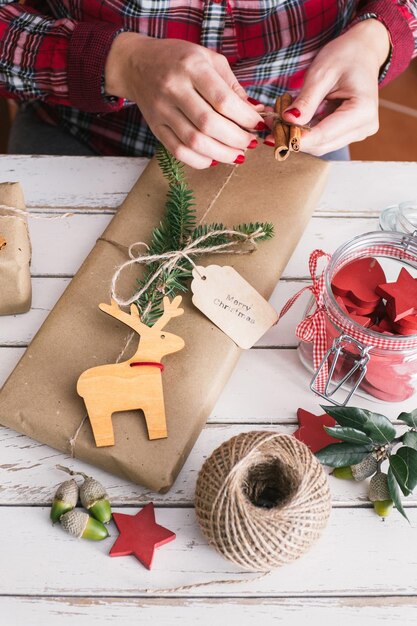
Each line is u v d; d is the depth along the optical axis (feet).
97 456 2.54
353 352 2.56
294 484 2.34
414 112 6.06
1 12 3.25
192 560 2.47
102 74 3.11
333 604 2.42
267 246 2.86
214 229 2.83
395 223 3.03
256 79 3.59
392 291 2.54
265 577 2.45
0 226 2.76
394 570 2.47
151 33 3.40
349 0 3.43
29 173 3.13
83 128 3.75
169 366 2.64
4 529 2.50
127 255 2.84
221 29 3.37
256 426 2.68
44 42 3.18
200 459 2.62
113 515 2.51
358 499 2.56
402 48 3.23
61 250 2.98
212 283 2.74
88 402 2.56
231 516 2.28
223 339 2.70
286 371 2.77
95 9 3.38
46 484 2.57
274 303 2.90
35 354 2.67
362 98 2.99
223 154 2.85
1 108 4.56
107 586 2.43
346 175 3.17
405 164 3.21
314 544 2.38
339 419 2.51
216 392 2.66
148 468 2.52
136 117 3.66
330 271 2.57
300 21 3.40
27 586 2.43
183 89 2.84
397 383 2.61
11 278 2.73
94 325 2.71
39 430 2.58
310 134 2.89
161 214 2.93
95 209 3.07
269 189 2.96
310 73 3.01
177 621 2.40
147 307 2.68
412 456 2.44
